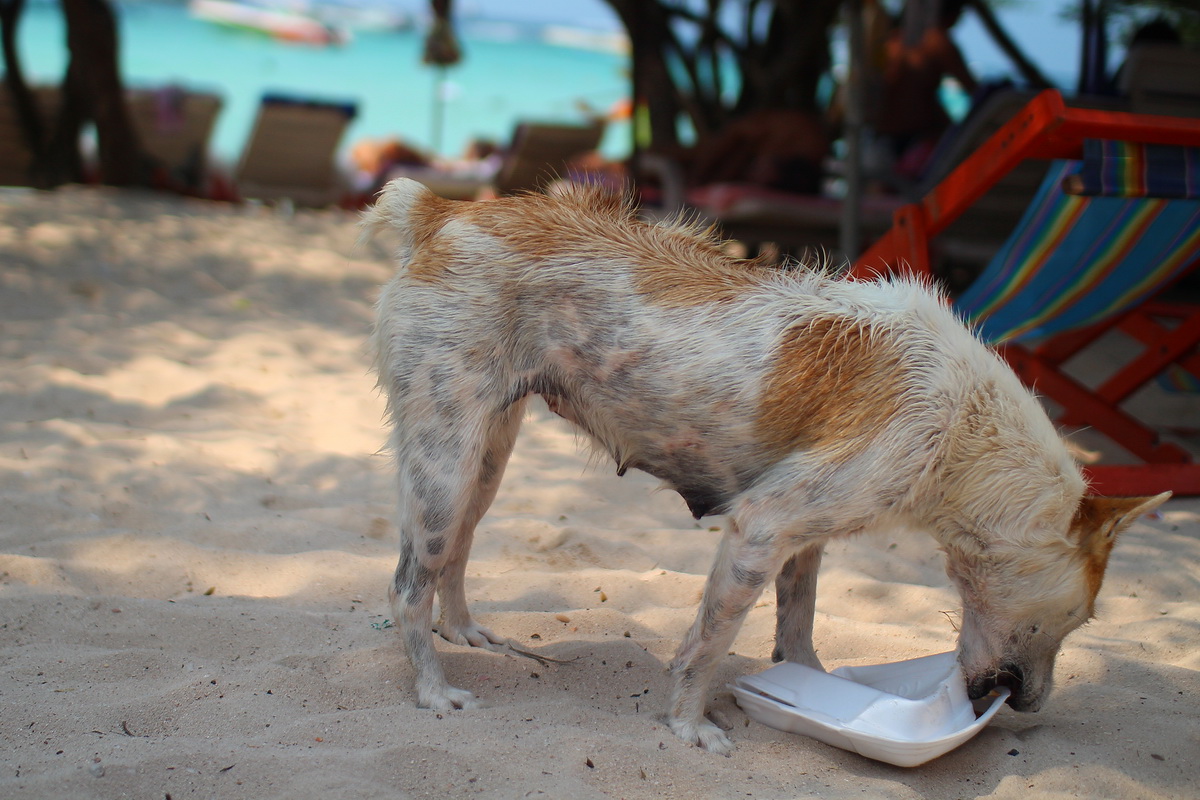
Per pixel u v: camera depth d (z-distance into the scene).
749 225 9.14
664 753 2.99
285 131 13.91
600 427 3.36
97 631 3.59
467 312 3.26
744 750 3.10
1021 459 3.03
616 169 12.60
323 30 48.62
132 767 2.75
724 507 3.25
